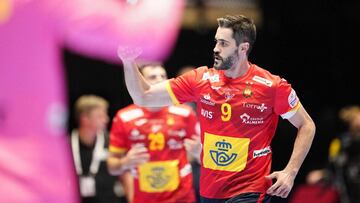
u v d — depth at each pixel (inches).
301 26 1031.6
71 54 889.5
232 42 399.5
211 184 410.0
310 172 889.5
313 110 1019.9
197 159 600.1
